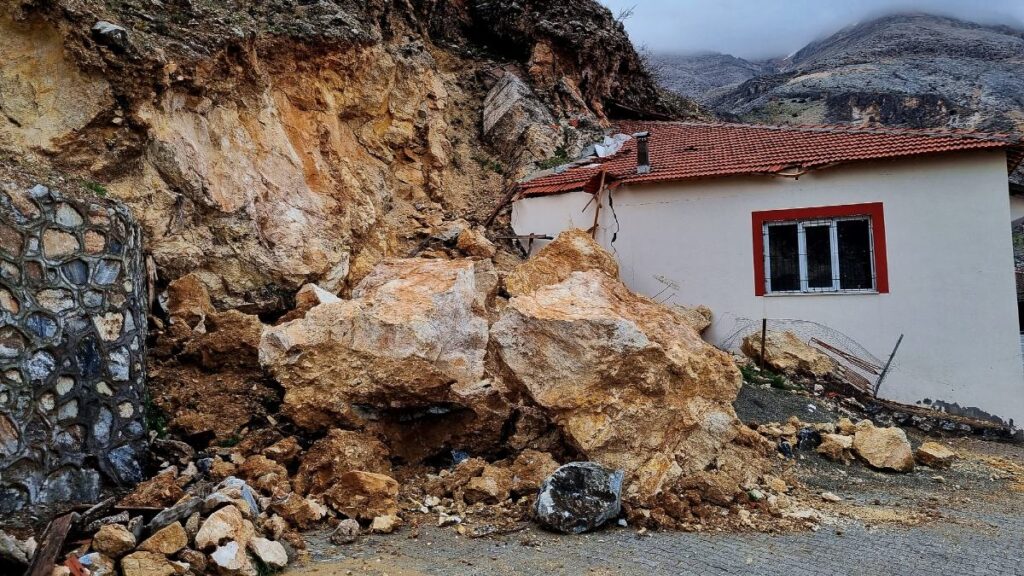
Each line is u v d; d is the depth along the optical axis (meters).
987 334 11.23
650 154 15.41
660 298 13.05
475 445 7.54
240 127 10.40
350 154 13.20
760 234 12.51
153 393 7.31
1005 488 7.96
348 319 7.31
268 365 7.10
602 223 13.66
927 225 11.62
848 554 5.52
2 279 5.39
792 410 10.14
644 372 6.89
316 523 5.79
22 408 5.36
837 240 12.19
